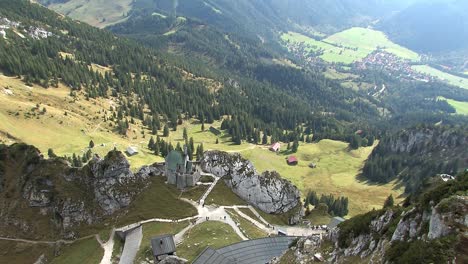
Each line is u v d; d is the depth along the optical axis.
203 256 93.00
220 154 146.62
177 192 131.88
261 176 139.25
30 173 128.38
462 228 43.44
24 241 117.19
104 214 123.81
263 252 99.81
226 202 130.38
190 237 108.75
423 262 44.16
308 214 148.25
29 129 195.12
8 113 197.62
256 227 120.25
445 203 45.81
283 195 137.38
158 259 96.81
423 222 51.16
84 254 109.81
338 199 189.75
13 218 122.00
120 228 117.56
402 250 50.50
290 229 123.56
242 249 99.56
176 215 121.00
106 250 109.75
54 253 113.88
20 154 133.38
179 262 94.31
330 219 142.12
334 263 67.75
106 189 126.94
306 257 74.81
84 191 127.00
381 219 64.94
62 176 128.00
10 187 127.75
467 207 44.50
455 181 51.22
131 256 102.00
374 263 55.56
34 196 123.81
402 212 61.91
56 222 121.25
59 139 199.88
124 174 131.00
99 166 129.88
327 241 75.94
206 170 145.50
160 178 136.62
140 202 126.19
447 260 42.25
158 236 101.56
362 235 66.88
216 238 108.00
